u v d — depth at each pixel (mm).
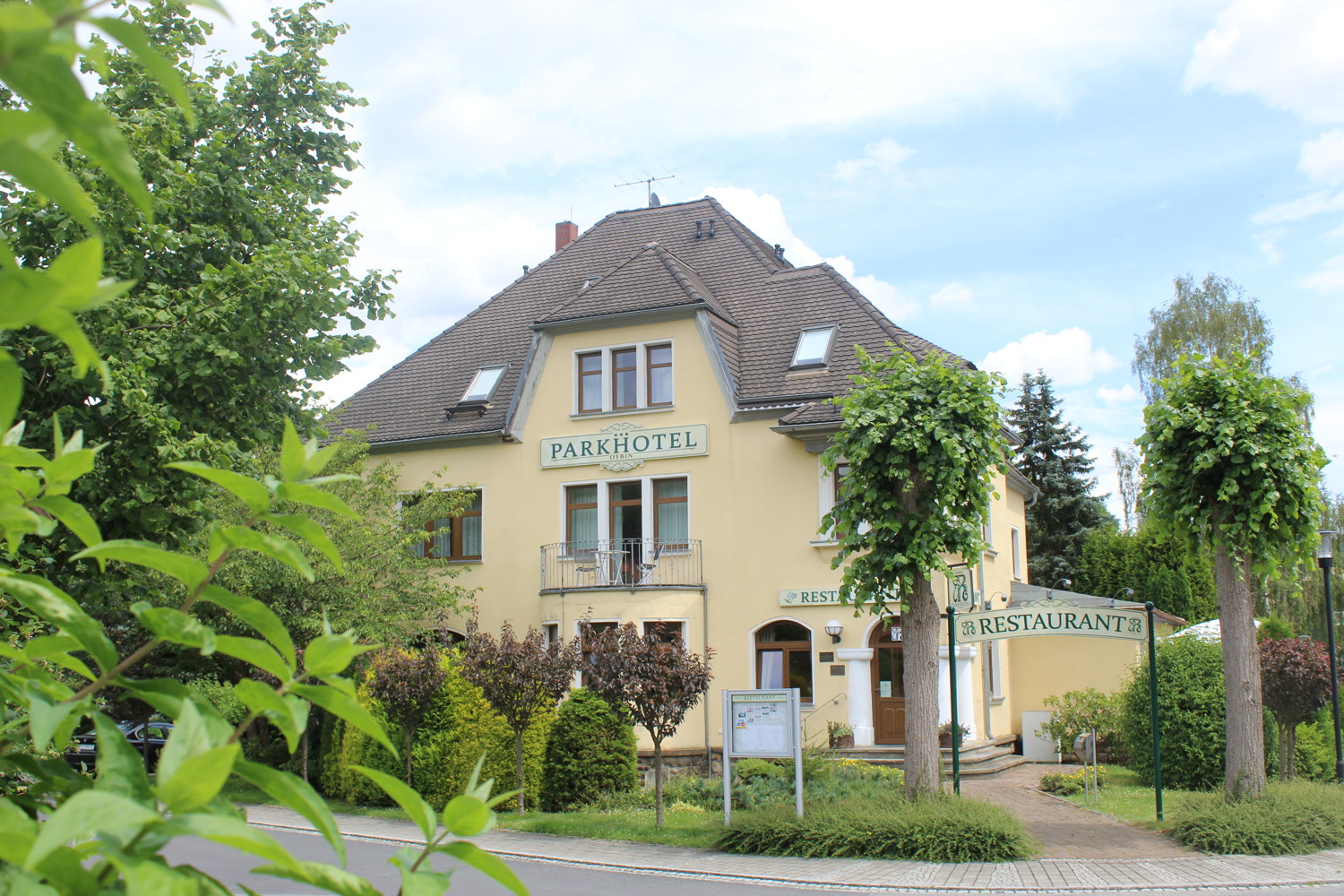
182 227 10359
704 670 14805
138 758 1247
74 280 997
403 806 1374
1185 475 13242
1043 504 38562
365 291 11016
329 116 11914
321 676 1404
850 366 21297
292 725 1332
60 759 1581
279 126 11633
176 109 10148
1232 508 13070
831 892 10523
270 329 9625
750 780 17312
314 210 11711
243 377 9781
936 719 13281
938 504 13328
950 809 12273
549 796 17125
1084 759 18125
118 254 8992
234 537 1360
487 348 26297
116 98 9906
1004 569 25328
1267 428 12977
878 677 20531
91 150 1014
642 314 22219
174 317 9227
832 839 12328
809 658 20750
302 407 10719
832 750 19234
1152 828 13594
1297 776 17219
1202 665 17797
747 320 23453
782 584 20812
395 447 24453
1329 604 15852
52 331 1018
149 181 9398
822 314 22844
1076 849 12328
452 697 17453
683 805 16484
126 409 8086
